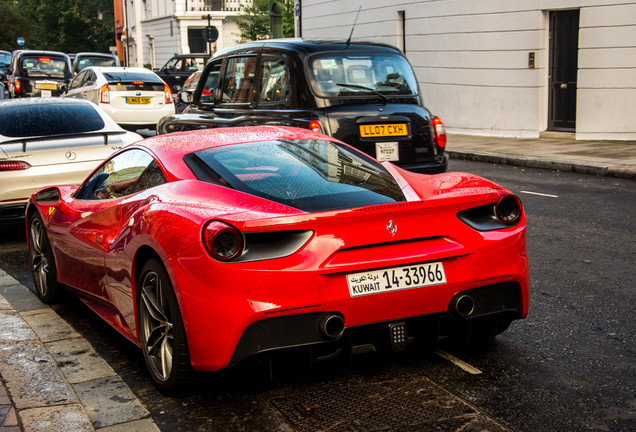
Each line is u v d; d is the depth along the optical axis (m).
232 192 3.82
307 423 3.49
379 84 8.55
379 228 3.57
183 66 29.22
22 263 7.23
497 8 16.80
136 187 4.48
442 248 3.69
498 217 3.88
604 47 14.90
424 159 8.45
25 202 7.68
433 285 3.65
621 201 9.22
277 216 3.45
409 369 4.09
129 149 4.87
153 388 4.02
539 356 4.26
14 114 8.31
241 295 3.37
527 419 3.46
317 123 8.03
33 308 5.65
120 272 4.27
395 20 20.64
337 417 3.54
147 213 3.91
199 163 4.16
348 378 3.99
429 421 3.46
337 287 3.48
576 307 5.14
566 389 3.79
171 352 3.82
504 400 3.67
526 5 16.14
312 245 3.46
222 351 3.42
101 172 5.14
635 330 4.65
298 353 3.52
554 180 11.27
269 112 8.67
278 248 3.44
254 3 34.25
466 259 3.73
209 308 3.42
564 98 16.12
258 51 9.16
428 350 4.34
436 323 3.76
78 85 18.62
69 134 7.99
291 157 4.26
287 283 3.40
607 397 3.68
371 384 3.90
